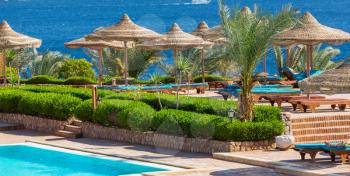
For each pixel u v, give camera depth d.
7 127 31.94
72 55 110.06
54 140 28.75
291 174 20.27
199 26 41.62
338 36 31.97
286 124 24.50
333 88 19.11
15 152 26.44
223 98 32.84
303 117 25.08
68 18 189.25
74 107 30.06
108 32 34.00
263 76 36.25
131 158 24.12
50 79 42.22
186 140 25.12
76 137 29.23
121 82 40.81
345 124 25.75
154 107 28.27
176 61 34.72
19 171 23.16
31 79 42.56
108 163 23.80
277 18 24.67
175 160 23.39
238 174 20.62
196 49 39.50
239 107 25.00
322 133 25.19
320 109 28.73
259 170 21.17
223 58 46.78
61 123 30.45
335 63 49.25
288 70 36.91
